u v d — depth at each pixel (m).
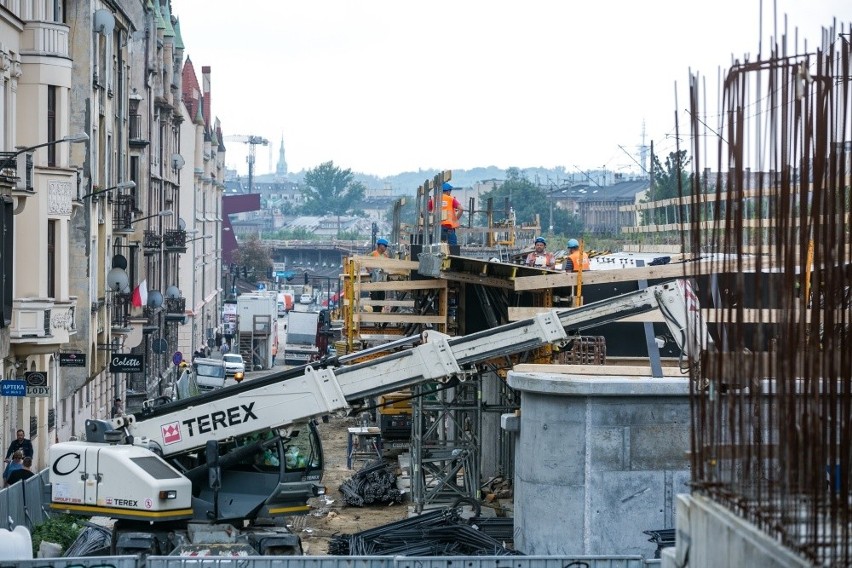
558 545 53.59
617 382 52.69
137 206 153.38
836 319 19.33
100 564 40.53
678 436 53.34
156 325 163.62
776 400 20.06
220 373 158.62
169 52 187.88
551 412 53.84
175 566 40.84
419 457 73.50
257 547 51.69
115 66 125.62
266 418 51.44
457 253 83.75
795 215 19.19
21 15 83.00
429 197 84.25
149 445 51.56
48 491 51.09
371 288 83.50
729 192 20.84
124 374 148.25
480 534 58.81
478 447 73.38
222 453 53.12
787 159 19.44
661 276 64.88
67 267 83.88
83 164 100.50
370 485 81.50
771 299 19.98
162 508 49.69
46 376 79.31
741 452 20.42
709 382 23.83
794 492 18.86
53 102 84.38
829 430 18.88
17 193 76.94
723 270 21.39
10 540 45.50
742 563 19.52
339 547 58.22
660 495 53.31
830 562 17.52
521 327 50.88
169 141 192.88
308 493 53.59
